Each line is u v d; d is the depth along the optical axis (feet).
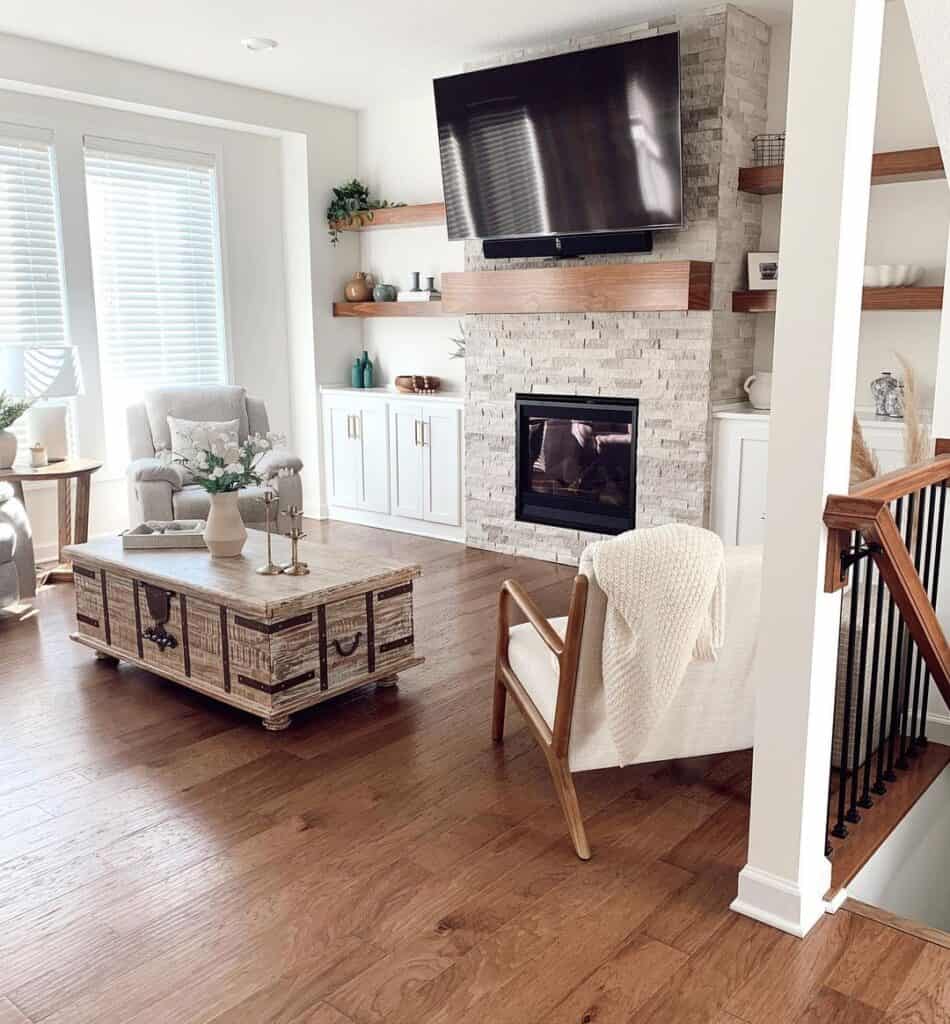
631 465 16.33
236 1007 6.15
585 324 16.52
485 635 13.48
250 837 8.21
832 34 5.88
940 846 9.52
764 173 14.78
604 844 8.07
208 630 10.59
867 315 15.08
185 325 19.80
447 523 19.51
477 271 17.78
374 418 20.35
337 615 10.61
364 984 6.36
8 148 16.66
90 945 6.79
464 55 16.84
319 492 21.88
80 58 16.51
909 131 14.39
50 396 15.67
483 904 7.23
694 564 7.34
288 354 21.76
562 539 17.54
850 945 6.73
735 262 15.48
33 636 13.50
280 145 20.76
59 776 9.33
